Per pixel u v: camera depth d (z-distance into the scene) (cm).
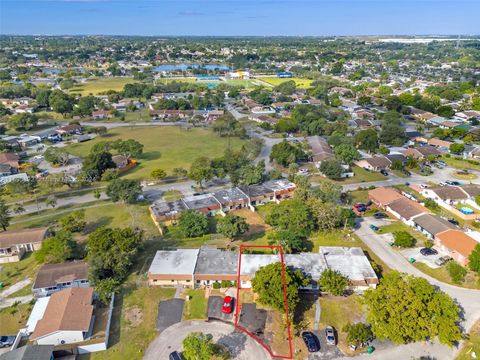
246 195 9706
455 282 6425
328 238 7944
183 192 10525
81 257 7269
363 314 5806
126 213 9244
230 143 15500
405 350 5131
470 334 5366
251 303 6062
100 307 5994
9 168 12188
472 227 8338
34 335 5178
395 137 14388
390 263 7044
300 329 5519
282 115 19950
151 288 6425
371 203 9694
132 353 5131
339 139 14150
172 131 17600
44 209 9600
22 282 6688
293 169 11619
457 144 13375
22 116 17438
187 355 4891
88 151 14538
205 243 7812
